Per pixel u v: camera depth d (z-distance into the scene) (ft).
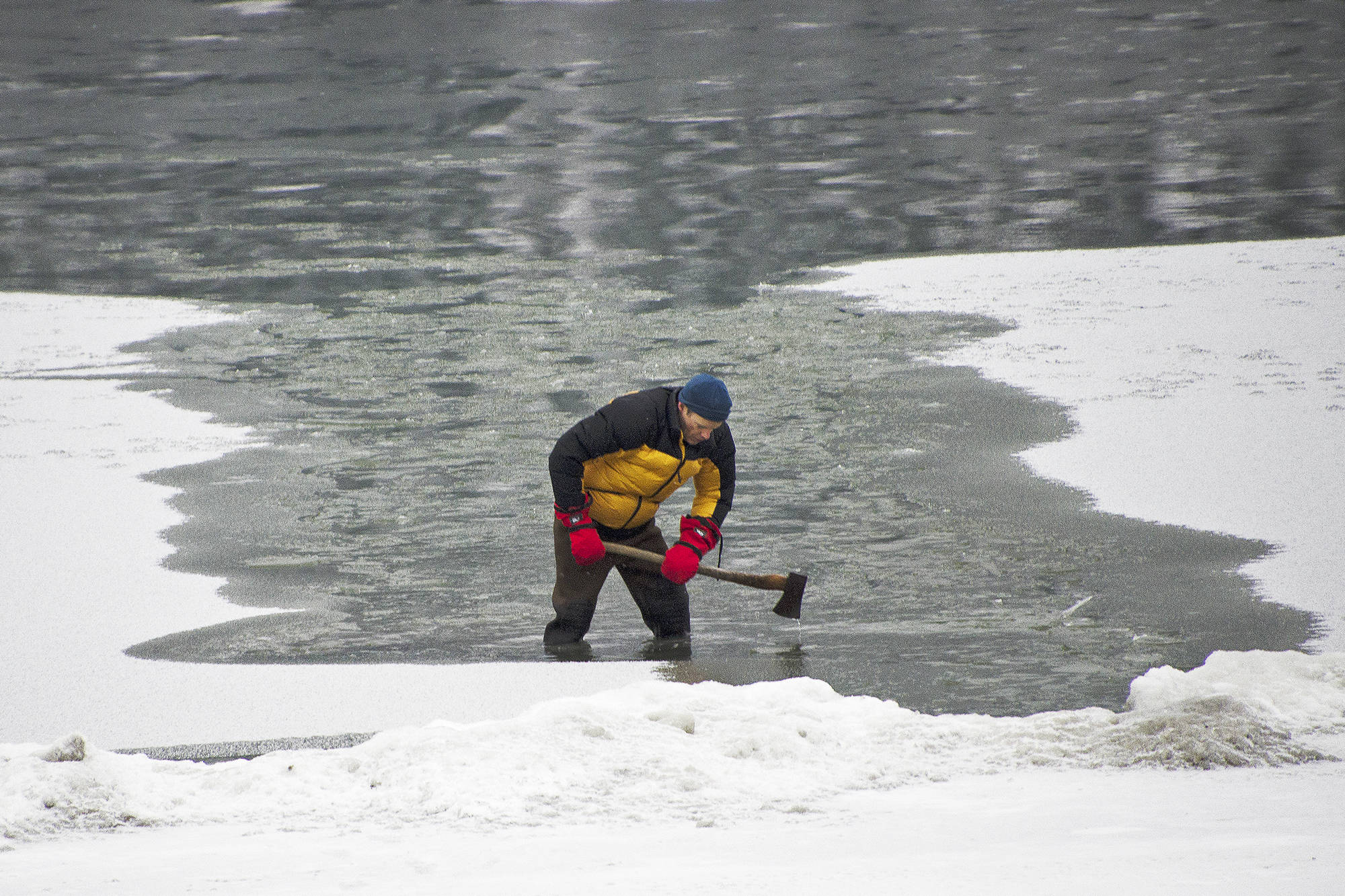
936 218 266.57
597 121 400.88
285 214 284.41
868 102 430.61
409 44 568.82
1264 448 116.26
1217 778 46.44
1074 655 76.74
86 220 281.54
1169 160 332.19
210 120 415.44
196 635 82.02
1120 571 90.07
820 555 96.37
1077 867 32.24
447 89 463.42
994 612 84.07
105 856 40.01
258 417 138.51
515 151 355.77
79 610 86.07
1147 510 102.22
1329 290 185.68
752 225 262.26
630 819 43.42
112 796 47.65
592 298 203.10
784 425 132.57
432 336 179.83
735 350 167.73
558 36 585.22
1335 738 52.80
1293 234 239.30
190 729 67.21
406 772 48.42
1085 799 43.29
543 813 44.42
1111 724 53.83
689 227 261.44
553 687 73.05
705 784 47.44
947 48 552.82
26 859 39.96
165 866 37.55
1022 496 107.24
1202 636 78.74
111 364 164.14
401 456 124.36
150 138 387.96
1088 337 165.68
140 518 105.91
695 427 78.02
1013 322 176.76
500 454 124.98
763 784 48.03
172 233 266.77
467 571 94.58
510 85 467.11
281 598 88.94
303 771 49.85
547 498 111.45
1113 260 218.38
